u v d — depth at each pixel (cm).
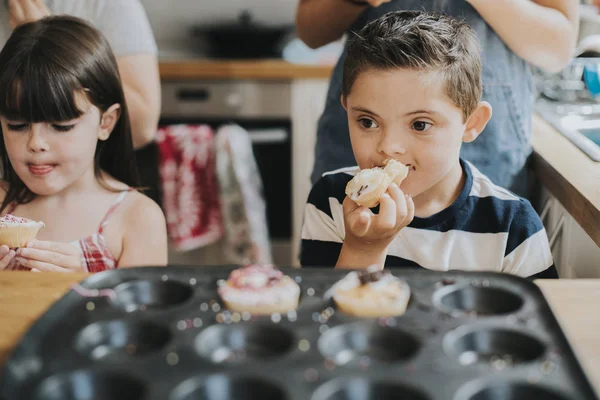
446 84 129
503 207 146
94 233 162
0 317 94
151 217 165
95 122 157
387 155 132
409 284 98
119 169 173
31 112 147
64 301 93
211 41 350
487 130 184
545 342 83
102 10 200
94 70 155
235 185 292
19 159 152
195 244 301
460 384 75
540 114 227
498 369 77
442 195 145
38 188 154
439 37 131
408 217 125
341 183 157
